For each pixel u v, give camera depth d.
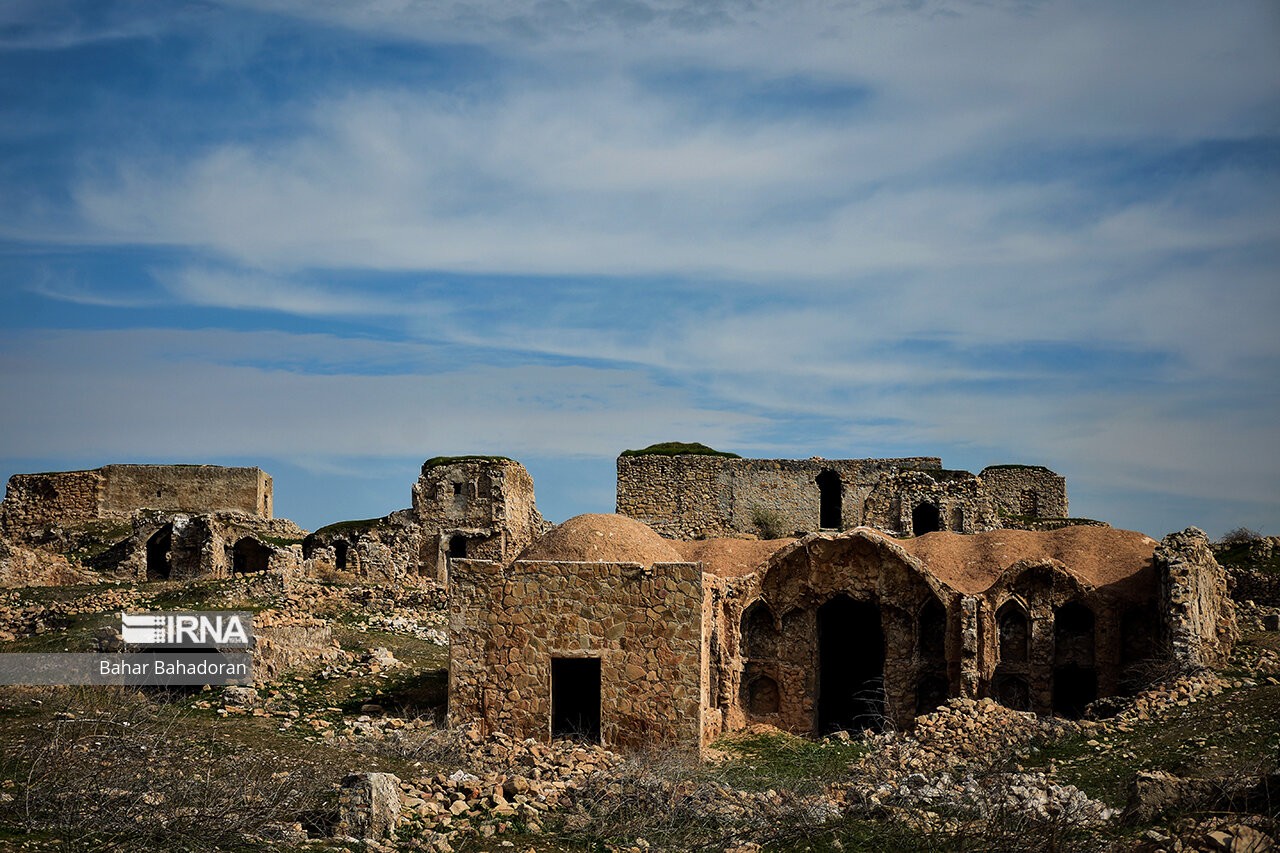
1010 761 26.66
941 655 36.22
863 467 60.00
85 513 71.56
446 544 61.72
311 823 19.55
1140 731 27.55
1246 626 37.03
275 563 47.66
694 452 62.38
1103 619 34.91
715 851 19.80
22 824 17.73
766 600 36.88
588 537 33.34
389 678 35.19
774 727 35.31
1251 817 18.08
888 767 27.31
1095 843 18.56
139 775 20.95
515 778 22.84
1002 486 61.44
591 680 33.38
